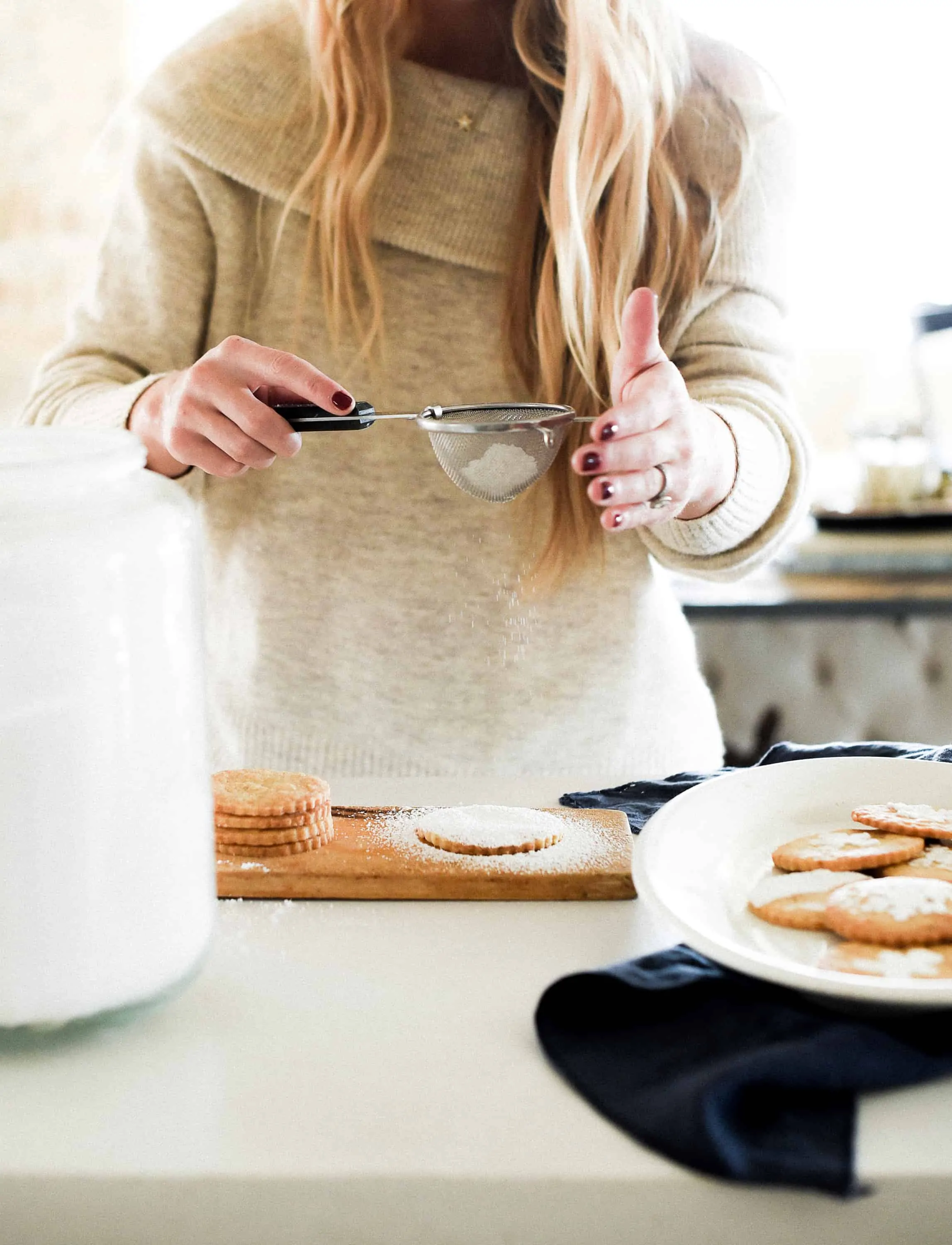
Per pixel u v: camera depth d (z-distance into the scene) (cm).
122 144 267
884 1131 59
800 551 246
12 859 63
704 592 239
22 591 62
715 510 115
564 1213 57
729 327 129
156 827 67
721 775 102
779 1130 58
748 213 131
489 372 131
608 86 118
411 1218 57
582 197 122
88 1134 60
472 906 85
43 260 271
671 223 128
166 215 131
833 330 279
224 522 135
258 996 73
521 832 90
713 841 84
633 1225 57
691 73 131
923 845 82
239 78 128
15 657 62
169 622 67
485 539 132
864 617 233
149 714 66
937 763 91
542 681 134
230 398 94
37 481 63
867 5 258
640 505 94
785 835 87
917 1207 56
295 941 80
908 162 265
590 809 98
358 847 90
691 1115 58
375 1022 70
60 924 64
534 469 100
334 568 132
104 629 63
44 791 63
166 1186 57
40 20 261
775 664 238
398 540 132
